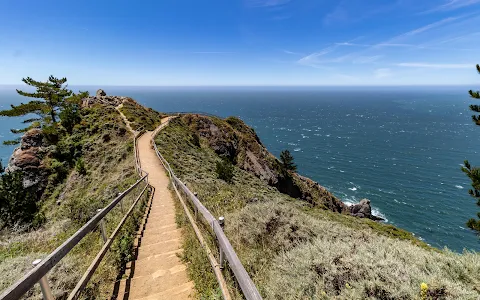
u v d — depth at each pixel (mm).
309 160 94438
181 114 54812
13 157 29969
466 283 3748
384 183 71562
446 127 169625
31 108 37406
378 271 3873
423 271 4055
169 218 9352
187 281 4891
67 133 35188
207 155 37844
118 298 4414
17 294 2234
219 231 4039
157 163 23859
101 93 53562
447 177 75625
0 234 12008
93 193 20641
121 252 5773
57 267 4789
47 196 26594
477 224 9766
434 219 52250
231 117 57906
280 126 182625
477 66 9750
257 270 5180
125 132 34938
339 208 49188
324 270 4215
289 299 3818
